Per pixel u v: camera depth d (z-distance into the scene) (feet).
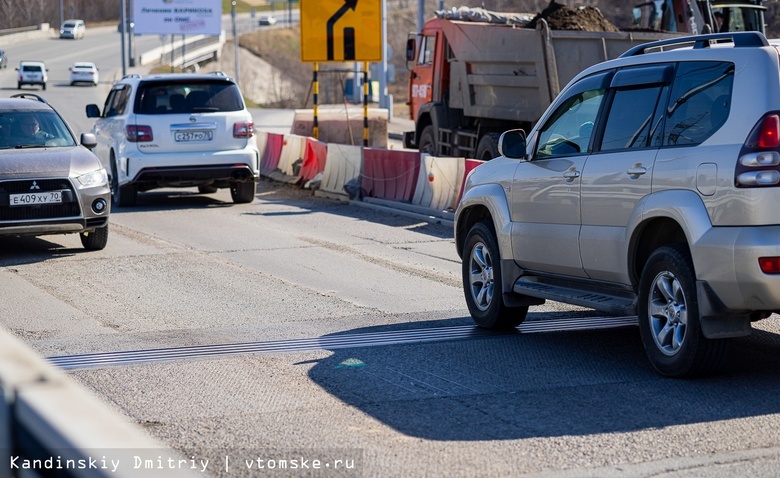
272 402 21.63
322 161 74.59
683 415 20.21
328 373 24.30
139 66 323.98
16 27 481.46
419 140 84.89
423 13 136.87
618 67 26.20
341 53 85.81
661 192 23.21
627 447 18.12
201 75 64.03
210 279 38.78
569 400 21.58
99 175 45.47
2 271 41.16
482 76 70.18
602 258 25.20
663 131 23.82
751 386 22.54
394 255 44.98
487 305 29.84
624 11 204.95
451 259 43.83
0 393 6.90
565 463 17.25
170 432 19.40
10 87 250.78
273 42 418.92
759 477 16.40
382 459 17.61
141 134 61.67
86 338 28.58
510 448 18.20
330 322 30.86
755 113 21.54
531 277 28.63
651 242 24.52
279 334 29.04
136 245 48.16
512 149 28.50
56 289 36.99
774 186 21.11
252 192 66.69
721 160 21.80
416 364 25.26
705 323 22.08
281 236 51.19
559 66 62.18
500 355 26.27
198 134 62.44
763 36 22.52
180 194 73.41
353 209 63.67
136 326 30.30
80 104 204.95
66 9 519.60
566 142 27.22
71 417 6.48
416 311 32.71
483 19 77.30
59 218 43.80
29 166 43.80
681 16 75.97
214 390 22.67
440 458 17.63
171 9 232.12
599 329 29.73
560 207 26.73
